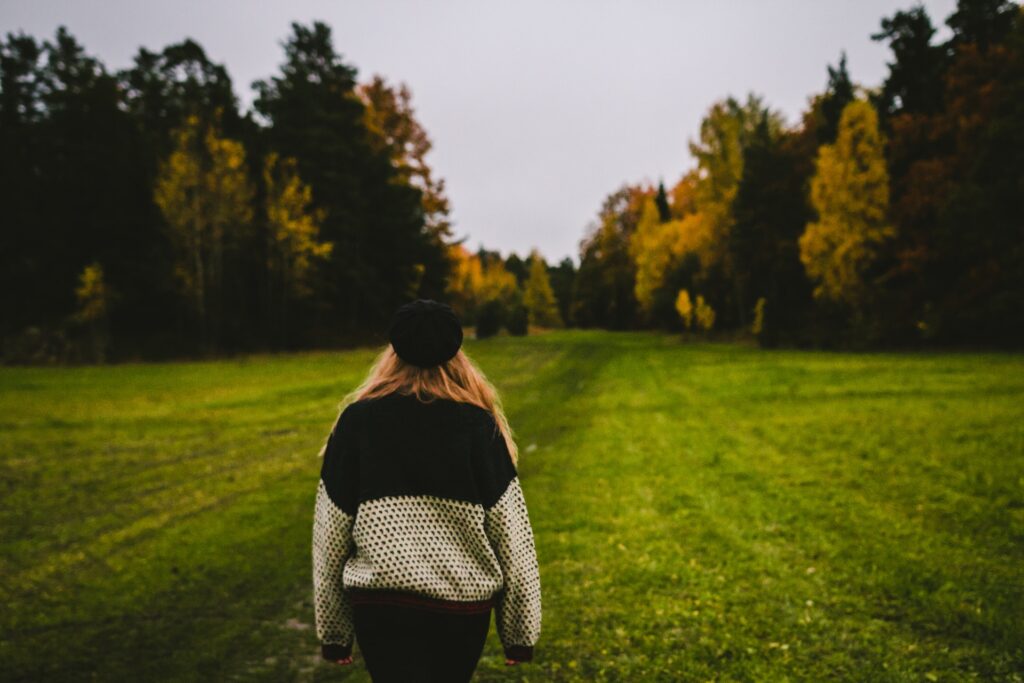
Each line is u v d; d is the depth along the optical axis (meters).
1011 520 5.94
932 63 36.03
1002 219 27.61
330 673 3.85
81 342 38.22
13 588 5.32
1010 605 4.21
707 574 5.07
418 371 1.99
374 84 55.31
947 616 4.09
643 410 14.99
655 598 4.66
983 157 28.33
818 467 8.55
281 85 47.88
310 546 6.27
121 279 42.06
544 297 86.44
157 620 4.64
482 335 56.53
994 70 31.20
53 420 14.71
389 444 1.84
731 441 10.77
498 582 1.84
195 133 37.34
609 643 4.01
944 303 30.06
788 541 5.77
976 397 13.34
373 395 1.96
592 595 4.76
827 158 31.41
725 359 28.62
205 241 39.06
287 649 4.17
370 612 1.72
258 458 10.70
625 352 35.59
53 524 7.17
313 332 45.22
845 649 3.78
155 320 43.28
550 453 10.51
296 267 40.09
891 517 6.28
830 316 35.88
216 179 37.12
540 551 5.81
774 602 4.49
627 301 74.81
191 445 11.81
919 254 30.80
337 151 47.03
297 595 5.09
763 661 3.69
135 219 43.75
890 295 31.33
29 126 45.00
